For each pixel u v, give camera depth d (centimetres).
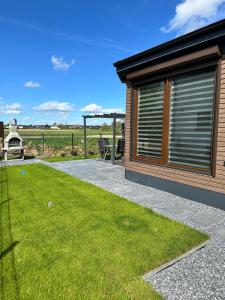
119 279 230
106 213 402
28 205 443
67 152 1279
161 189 555
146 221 368
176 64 480
